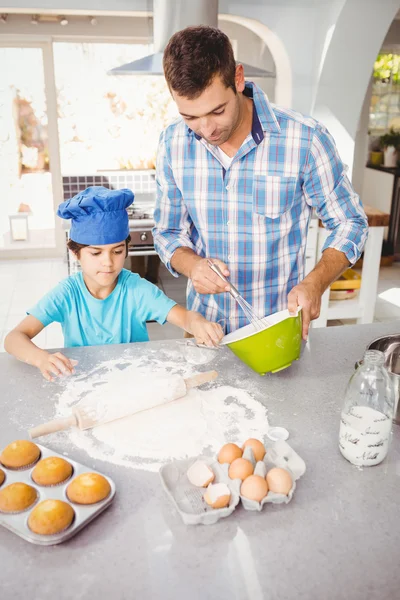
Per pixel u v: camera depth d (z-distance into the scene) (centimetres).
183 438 104
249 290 158
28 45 453
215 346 135
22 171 492
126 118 477
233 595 72
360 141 510
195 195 151
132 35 455
